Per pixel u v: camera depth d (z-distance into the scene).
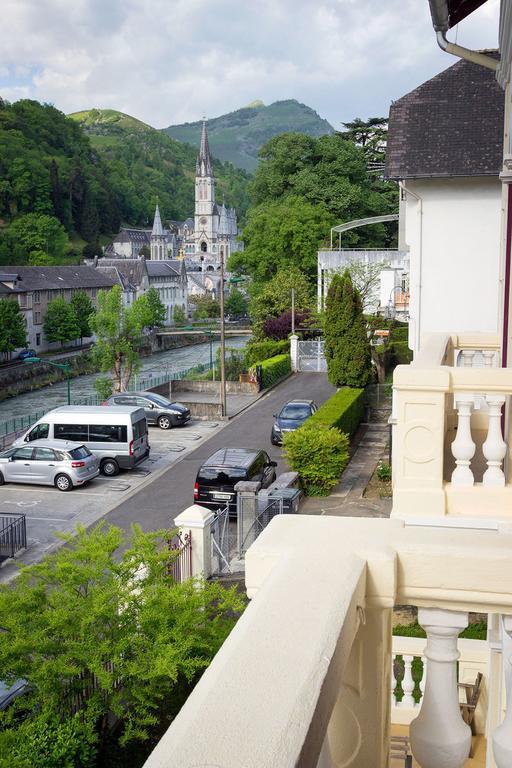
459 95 23.03
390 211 76.19
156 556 11.95
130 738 10.55
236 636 1.73
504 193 9.01
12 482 31.19
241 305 157.00
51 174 181.25
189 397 51.03
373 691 2.53
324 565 2.21
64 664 10.32
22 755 9.80
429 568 2.52
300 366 57.22
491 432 5.55
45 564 11.80
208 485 24.39
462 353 10.79
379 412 38.41
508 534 2.67
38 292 101.25
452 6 10.47
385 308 46.47
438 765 2.65
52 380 84.19
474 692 8.16
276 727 1.37
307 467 25.41
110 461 32.38
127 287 135.62
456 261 21.83
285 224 68.06
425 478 5.55
